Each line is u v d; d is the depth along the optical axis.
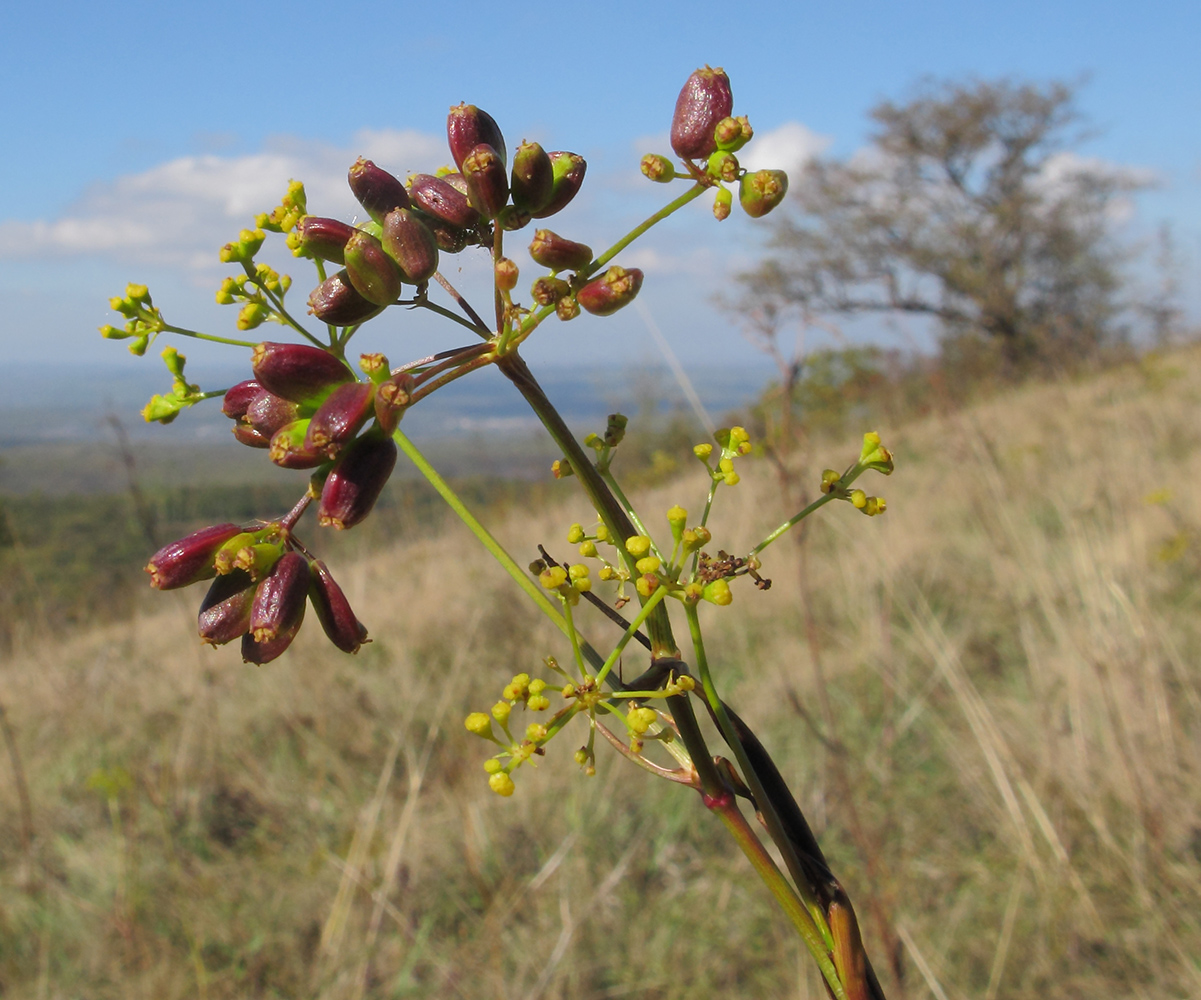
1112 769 3.57
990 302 22.16
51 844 4.30
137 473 7.03
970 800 3.84
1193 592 4.72
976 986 3.04
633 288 1.01
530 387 1.06
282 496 11.23
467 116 1.12
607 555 5.25
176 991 3.41
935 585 5.62
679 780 1.04
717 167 1.02
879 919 2.78
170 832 4.29
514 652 5.61
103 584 9.94
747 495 7.29
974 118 22.98
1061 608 4.68
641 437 13.80
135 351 1.19
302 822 4.32
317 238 1.10
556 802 4.21
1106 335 20.16
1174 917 3.05
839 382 9.94
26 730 5.51
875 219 23.52
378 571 8.63
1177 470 6.52
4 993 3.46
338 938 3.58
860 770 4.03
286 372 1.06
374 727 4.99
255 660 1.11
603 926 3.60
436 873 3.93
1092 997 2.92
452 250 1.17
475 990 3.38
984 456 6.66
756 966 3.39
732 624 5.80
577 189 1.13
